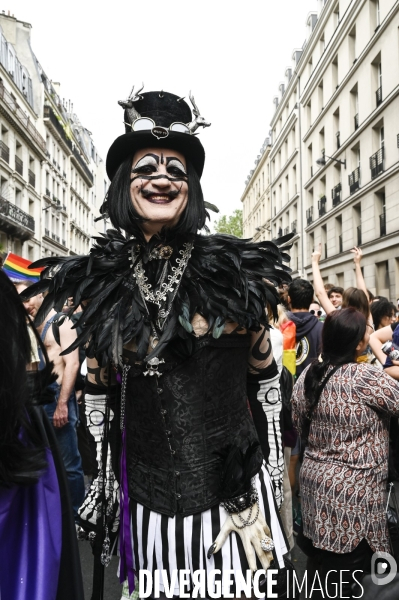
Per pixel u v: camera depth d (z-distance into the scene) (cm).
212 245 146
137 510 141
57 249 3372
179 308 133
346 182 2042
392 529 211
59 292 139
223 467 134
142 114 142
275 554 137
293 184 2911
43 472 87
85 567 279
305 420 214
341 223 2142
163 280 140
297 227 2791
